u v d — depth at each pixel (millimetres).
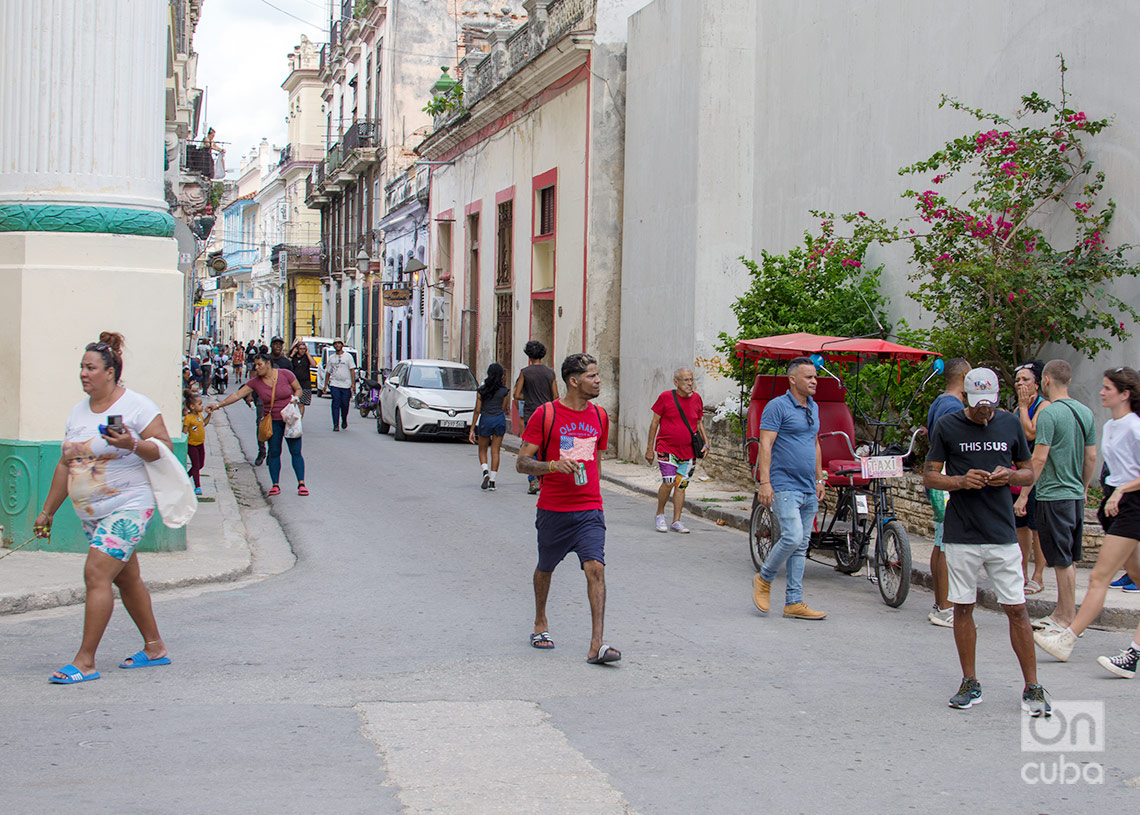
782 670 6934
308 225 62500
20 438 9828
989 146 11531
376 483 16469
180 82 26672
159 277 10219
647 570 10367
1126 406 7406
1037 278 10523
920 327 13320
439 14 41094
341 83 51656
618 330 21375
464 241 30656
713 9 17578
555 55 22156
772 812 4582
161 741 5359
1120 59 10438
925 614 8797
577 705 6109
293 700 6117
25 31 9922
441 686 6441
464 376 24406
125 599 6730
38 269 9805
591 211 21328
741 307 14945
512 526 12758
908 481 11930
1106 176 10547
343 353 25953
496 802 4641
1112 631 8344
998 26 12094
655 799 4707
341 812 4492
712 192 17703
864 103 14594
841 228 15117
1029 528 9000
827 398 11406
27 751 5180
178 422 10344
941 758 5297
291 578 9781
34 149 9938
